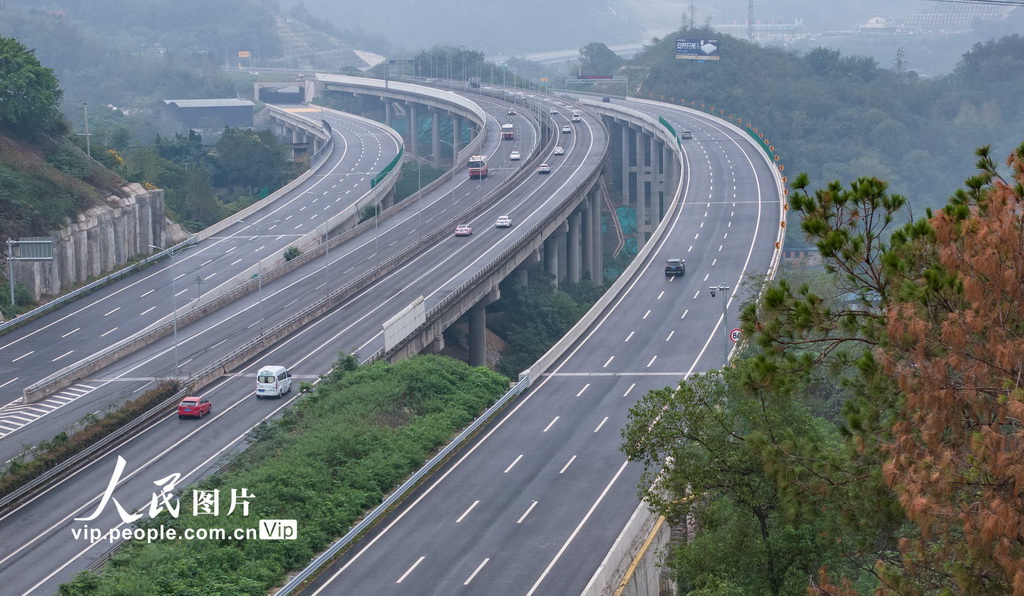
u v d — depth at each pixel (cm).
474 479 7681
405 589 6019
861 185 3062
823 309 3127
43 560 6562
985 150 3147
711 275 13138
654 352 10619
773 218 15650
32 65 14638
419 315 11369
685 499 5622
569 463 7900
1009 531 2538
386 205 19650
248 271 13750
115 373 10350
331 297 12294
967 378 2795
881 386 3200
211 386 9956
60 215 13600
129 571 6097
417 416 8925
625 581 6022
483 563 6312
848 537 4691
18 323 11875
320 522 6825
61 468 7944
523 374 9762
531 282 16138
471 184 19412
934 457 2847
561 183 18750
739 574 4959
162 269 14212
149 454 8356
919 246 3041
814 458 3519
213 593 5828
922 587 3138
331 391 9362
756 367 3167
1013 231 2761
